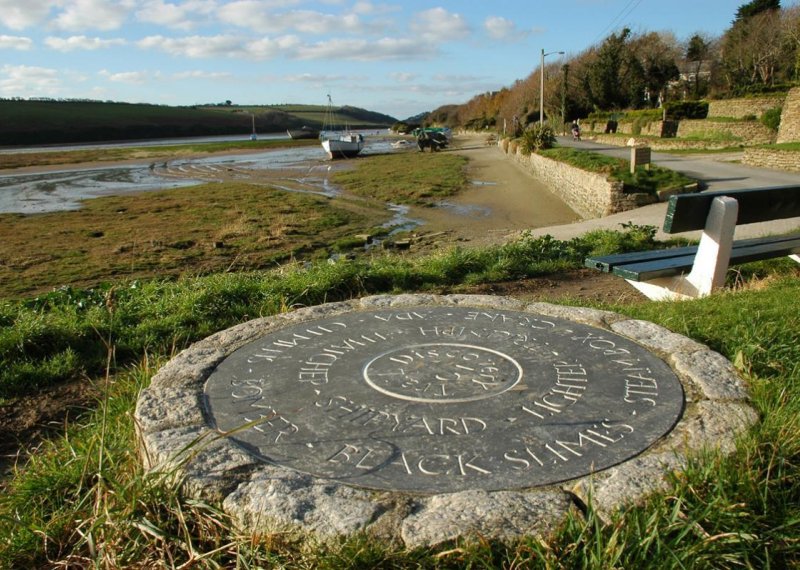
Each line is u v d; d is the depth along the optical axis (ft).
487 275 23.56
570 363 11.03
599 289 21.97
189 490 7.92
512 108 241.55
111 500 8.34
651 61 173.78
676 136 120.67
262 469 8.09
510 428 8.87
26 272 36.50
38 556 8.21
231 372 11.07
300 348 12.08
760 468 7.79
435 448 8.43
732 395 9.70
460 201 66.69
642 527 6.93
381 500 7.39
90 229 51.26
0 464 11.51
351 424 9.11
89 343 16.74
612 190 48.24
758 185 51.13
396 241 43.96
